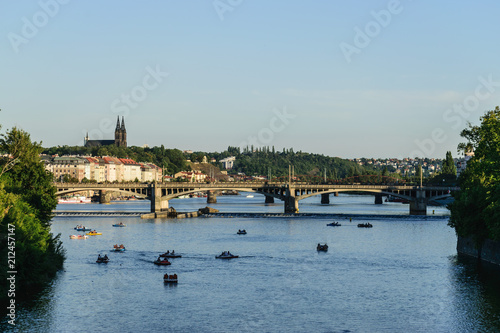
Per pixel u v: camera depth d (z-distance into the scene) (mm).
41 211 129875
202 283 122875
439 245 175000
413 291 114500
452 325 94250
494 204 123750
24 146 131625
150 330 92562
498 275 125562
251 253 161625
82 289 115875
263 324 95562
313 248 170875
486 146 142750
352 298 110312
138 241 187000
